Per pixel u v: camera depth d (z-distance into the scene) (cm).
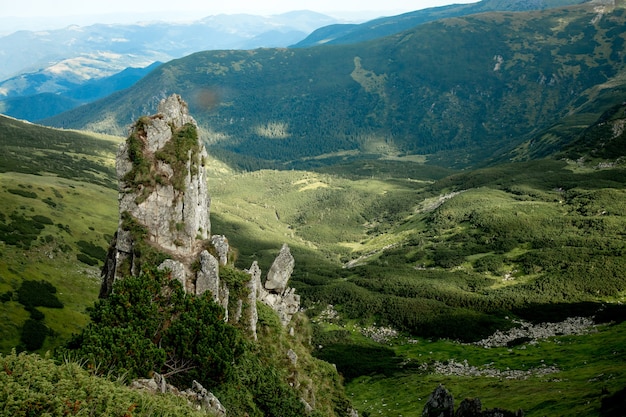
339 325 19462
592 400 8131
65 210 18625
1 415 2494
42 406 2641
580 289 18550
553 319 17038
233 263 6444
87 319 11038
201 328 4494
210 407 3838
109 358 3606
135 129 5891
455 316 18238
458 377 13150
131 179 5666
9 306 10006
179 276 5203
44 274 12444
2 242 12950
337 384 7931
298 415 5081
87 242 16300
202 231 6147
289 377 5934
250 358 5312
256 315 6203
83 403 2770
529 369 13000
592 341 14262
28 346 8912
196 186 6000
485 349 15750
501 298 19162
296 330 8525
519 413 6059
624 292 17725
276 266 8581
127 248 5578
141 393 3241
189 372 4306
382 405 11881
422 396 12000
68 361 3409
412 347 16862
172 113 6169
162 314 4597
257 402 4909
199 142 6312
